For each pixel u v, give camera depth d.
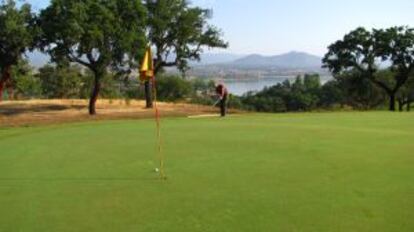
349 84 60.03
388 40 51.66
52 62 41.00
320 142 17.92
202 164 14.20
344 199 10.56
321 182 12.02
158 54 48.38
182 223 9.24
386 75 67.75
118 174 13.12
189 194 11.09
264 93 91.69
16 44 39.59
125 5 41.31
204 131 21.14
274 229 8.84
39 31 39.50
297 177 12.55
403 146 17.03
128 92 77.00
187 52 48.50
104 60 40.94
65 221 9.48
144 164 14.32
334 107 84.38
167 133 20.61
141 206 10.28
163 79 97.81
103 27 39.81
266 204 10.27
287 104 86.94
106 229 9.04
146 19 43.38
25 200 10.86
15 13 39.25
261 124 23.83
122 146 17.47
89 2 39.66
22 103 50.47
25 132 21.81
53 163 14.66
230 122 25.02
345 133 20.27
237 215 9.60
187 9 48.09
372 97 73.50
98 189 11.65
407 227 8.89
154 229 8.98
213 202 10.47
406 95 70.88
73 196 11.10
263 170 13.35
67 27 38.47
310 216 9.49
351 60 53.34
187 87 98.75
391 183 11.89
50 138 19.66
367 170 13.30
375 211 9.75
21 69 43.12
